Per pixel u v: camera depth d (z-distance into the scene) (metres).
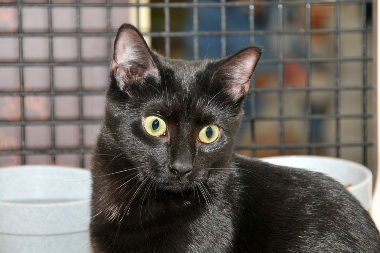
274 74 1.10
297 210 0.71
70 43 0.93
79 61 0.91
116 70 0.69
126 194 0.70
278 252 0.70
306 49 0.97
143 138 0.68
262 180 0.73
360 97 1.13
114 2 0.92
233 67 0.70
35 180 0.87
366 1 0.93
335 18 0.97
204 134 0.69
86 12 0.92
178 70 0.69
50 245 0.77
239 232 0.70
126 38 0.68
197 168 0.68
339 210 0.71
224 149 0.70
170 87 0.68
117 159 0.70
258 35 0.97
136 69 0.69
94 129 0.94
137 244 0.70
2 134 0.93
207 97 0.69
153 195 0.70
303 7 1.08
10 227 0.76
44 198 0.87
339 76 0.95
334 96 1.10
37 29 0.92
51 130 0.93
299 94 1.14
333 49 1.04
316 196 0.72
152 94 0.68
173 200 0.70
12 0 0.90
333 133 1.14
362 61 0.94
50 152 0.92
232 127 0.70
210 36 0.98
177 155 0.67
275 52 1.05
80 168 0.90
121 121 0.69
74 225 0.77
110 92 0.69
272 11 1.07
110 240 0.71
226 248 0.69
